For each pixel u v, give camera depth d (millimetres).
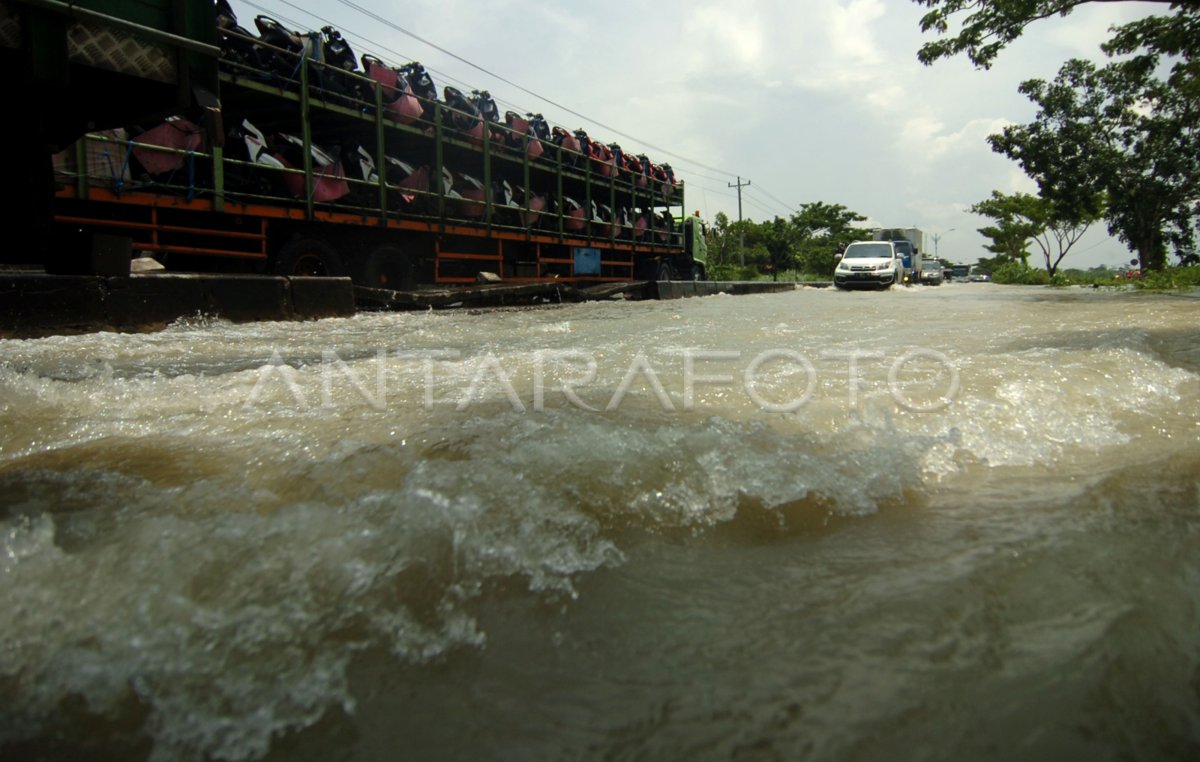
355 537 1566
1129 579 1524
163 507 1734
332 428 2445
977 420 2727
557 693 1186
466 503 1729
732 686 1196
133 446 2242
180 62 6211
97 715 1092
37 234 5902
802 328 6543
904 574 1574
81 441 2301
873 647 1295
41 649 1205
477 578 1494
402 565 1498
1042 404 2986
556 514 1749
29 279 5160
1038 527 1822
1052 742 1047
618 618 1402
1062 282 29766
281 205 8633
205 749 1046
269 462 2080
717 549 1698
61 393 2898
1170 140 24344
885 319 7711
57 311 5301
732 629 1366
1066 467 2342
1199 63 13992
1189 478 2203
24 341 4699
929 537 1777
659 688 1196
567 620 1391
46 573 1387
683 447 2207
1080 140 24891
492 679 1217
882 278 21547
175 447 2234
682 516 1829
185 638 1252
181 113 6480
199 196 7688
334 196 9203
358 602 1382
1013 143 25688
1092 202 25984
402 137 10656
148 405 2797
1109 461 2396
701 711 1137
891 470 2205
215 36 6539
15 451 2201
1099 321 7188
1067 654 1255
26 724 1070
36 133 5887
